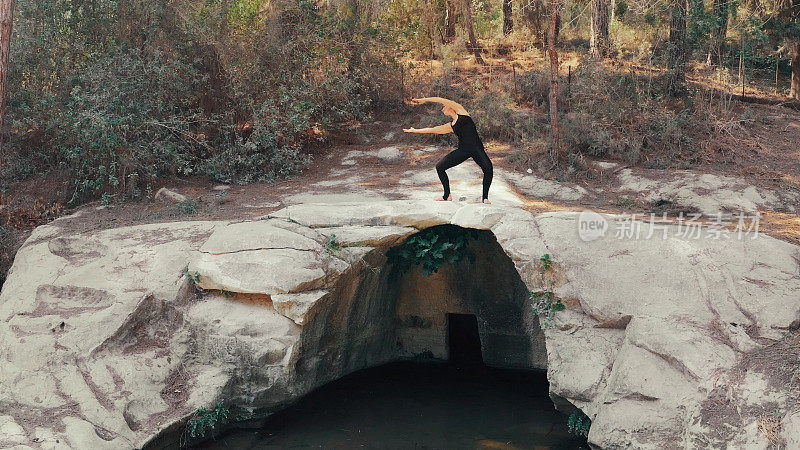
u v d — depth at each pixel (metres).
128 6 14.45
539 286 9.33
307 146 16.00
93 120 12.50
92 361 8.93
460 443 9.33
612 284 9.00
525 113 16.66
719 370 7.77
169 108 13.98
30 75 14.30
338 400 10.75
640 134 14.89
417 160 14.77
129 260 10.17
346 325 10.80
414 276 12.23
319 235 10.02
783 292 8.43
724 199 11.98
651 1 17.66
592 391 8.57
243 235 9.93
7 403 8.39
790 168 13.45
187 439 9.01
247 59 15.20
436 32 21.11
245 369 9.30
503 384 11.44
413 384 11.51
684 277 8.83
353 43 16.61
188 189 13.68
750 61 18.72
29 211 12.98
